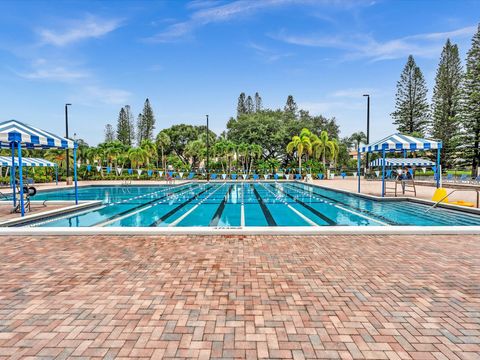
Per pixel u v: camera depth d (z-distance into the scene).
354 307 3.01
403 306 3.02
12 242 5.52
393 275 3.86
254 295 3.28
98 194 17.67
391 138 13.37
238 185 24.52
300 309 2.96
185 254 4.75
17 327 2.66
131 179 31.14
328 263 4.32
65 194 17.73
